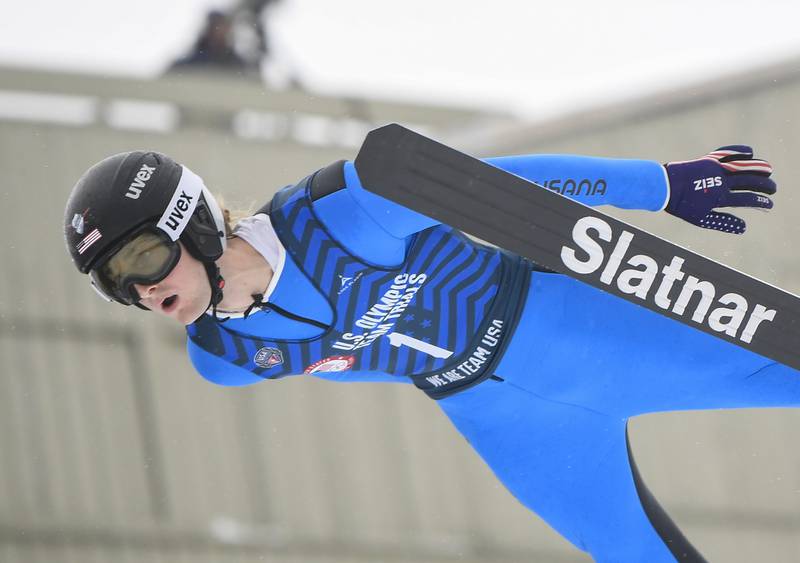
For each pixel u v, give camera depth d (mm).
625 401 8031
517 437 8180
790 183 18859
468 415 8219
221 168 18188
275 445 18203
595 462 8180
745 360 7805
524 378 7855
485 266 7516
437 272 7332
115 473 17328
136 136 18000
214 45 18359
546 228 6781
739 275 7125
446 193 6555
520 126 19844
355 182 6844
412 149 6445
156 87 18203
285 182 18484
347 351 7422
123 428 17516
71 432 17203
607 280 7027
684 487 19484
